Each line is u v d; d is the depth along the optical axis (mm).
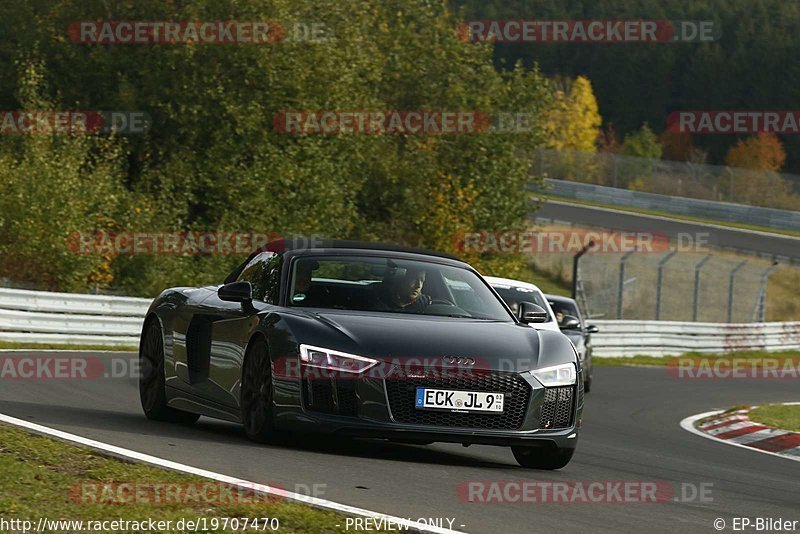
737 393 72312
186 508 18984
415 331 27188
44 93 99562
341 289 29422
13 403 33156
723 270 159750
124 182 106625
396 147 127812
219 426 33406
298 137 109500
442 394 26188
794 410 54781
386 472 24734
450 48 135500
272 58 106812
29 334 67000
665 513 23047
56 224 88125
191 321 31609
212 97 103188
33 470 21328
